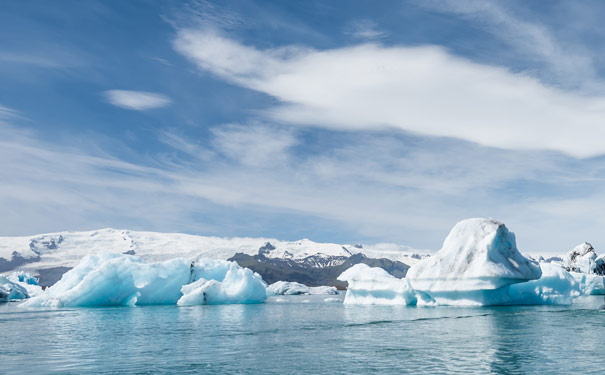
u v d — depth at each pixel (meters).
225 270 41.03
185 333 17.47
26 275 65.50
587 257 55.12
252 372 10.43
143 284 34.47
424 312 24.94
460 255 27.58
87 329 19.12
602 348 12.98
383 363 11.25
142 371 10.68
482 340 14.63
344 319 22.38
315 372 10.37
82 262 37.84
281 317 24.14
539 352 12.43
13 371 10.93
